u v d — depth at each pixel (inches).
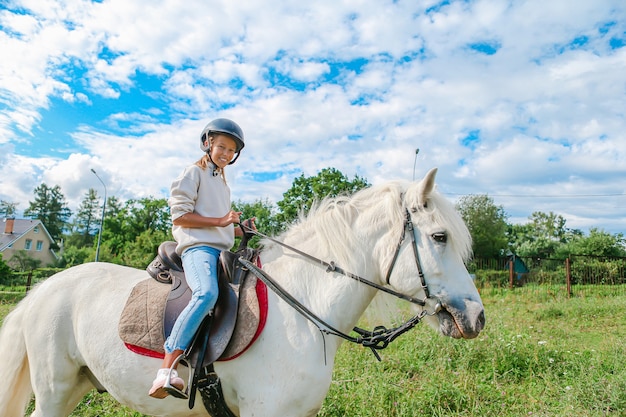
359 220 99.4
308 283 96.0
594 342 280.4
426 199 94.0
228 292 92.0
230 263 95.7
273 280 95.4
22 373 109.7
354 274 94.7
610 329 329.4
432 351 211.8
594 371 182.7
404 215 93.7
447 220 92.1
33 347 104.6
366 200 102.1
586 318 374.3
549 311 396.5
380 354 214.7
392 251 93.0
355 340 91.6
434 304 90.1
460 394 161.0
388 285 97.7
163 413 96.0
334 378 178.7
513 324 319.9
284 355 86.4
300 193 922.1
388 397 161.0
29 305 110.0
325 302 93.6
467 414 153.2
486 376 188.1
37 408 104.5
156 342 91.4
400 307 104.3
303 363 86.0
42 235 1855.3
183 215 96.0
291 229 107.9
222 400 90.5
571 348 239.6
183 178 98.9
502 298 549.3
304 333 88.3
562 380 187.8
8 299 570.9
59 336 103.7
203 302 87.0
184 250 98.6
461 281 90.5
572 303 462.6
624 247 1234.0
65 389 104.6
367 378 175.8
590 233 1275.8
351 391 163.5
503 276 740.7
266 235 110.1
